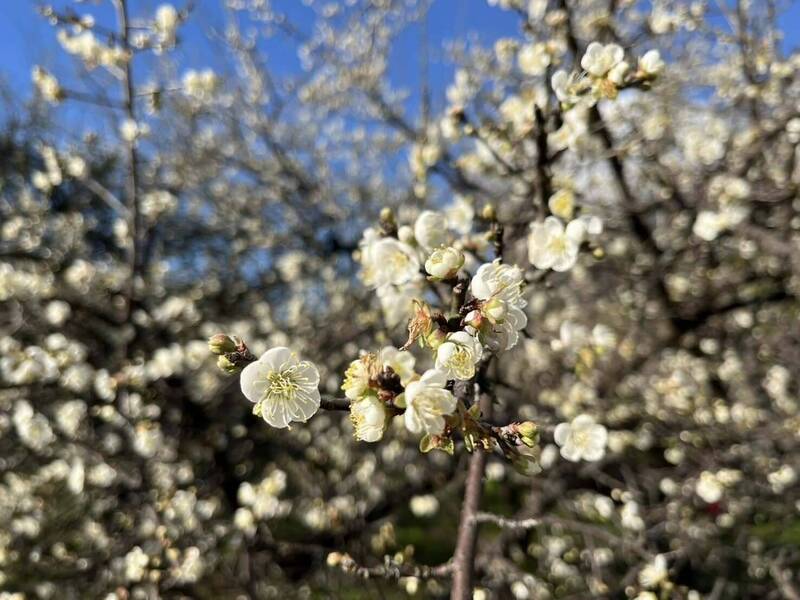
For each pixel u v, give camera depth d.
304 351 0.71
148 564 0.41
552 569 0.61
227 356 0.19
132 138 0.46
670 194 0.64
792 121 0.55
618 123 0.60
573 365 0.48
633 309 0.71
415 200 0.83
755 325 0.76
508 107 0.39
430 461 0.71
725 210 0.53
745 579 0.61
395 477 0.78
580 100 0.29
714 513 0.59
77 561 0.50
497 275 0.19
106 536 0.54
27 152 1.21
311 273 0.97
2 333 0.60
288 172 0.98
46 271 0.72
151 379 0.55
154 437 0.49
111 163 1.17
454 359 0.17
